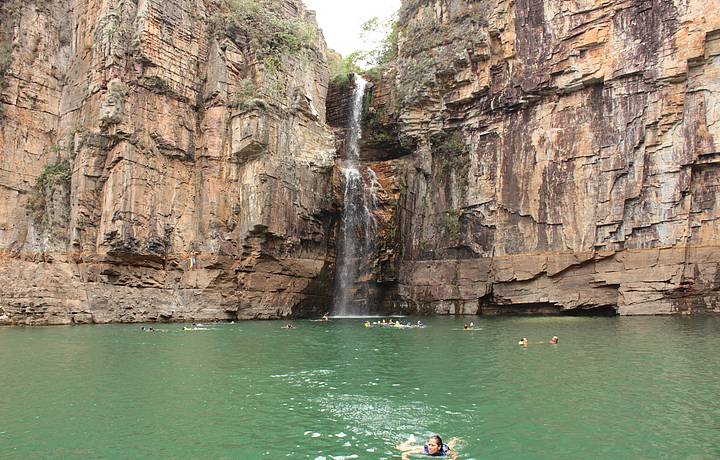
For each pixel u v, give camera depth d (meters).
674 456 8.69
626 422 10.50
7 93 32.16
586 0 34.38
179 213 33.88
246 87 35.50
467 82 40.41
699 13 30.08
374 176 43.47
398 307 42.09
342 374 15.57
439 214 41.66
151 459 8.70
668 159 31.02
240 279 34.28
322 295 39.28
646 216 31.48
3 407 11.63
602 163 33.44
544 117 36.53
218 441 9.58
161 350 19.72
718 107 29.78
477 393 13.09
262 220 33.81
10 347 20.11
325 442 9.56
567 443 9.39
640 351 18.45
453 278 39.59
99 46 32.50
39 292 29.53
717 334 21.94
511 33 38.09
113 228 30.67
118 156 31.39
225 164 35.22
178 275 33.22
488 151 39.53
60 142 33.88
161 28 33.66
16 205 31.70
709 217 29.72
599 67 33.78
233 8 38.22
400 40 46.75
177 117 34.44
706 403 11.66
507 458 8.75
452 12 42.03
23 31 33.41
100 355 18.41
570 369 15.76
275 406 11.91
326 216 39.72
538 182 36.31
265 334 25.42
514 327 27.94
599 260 33.19
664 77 31.16
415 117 43.38
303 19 44.78
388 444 9.48
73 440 9.56
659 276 30.47
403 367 16.70
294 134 37.53
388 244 42.25
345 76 50.00
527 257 36.09
